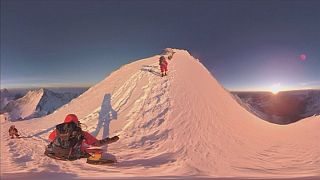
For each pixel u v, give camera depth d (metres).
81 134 11.40
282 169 11.32
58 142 11.38
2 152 14.28
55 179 4.46
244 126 17.84
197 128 16.30
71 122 11.41
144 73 22.78
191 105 18.59
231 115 19.05
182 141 14.87
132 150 13.80
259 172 10.78
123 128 16.92
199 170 10.87
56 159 11.30
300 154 13.56
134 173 9.52
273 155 13.61
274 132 17.50
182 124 16.61
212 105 19.41
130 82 22.45
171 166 11.17
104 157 12.29
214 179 4.77
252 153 13.85
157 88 20.23
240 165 12.02
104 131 17.05
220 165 11.90
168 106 18.31
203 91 20.98
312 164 11.95
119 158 12.26
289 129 18.09
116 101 20.84
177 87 20.30
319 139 15.37
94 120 18.92
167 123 16.77
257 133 17.02
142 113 17.97
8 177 4.36
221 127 16.86
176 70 22.78
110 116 18.80
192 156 12.88
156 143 14.77
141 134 15.91
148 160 12.05
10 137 19.42
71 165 10.62
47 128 21.95
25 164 11.13
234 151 14.00
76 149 11.45
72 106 24.97
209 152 13.60
